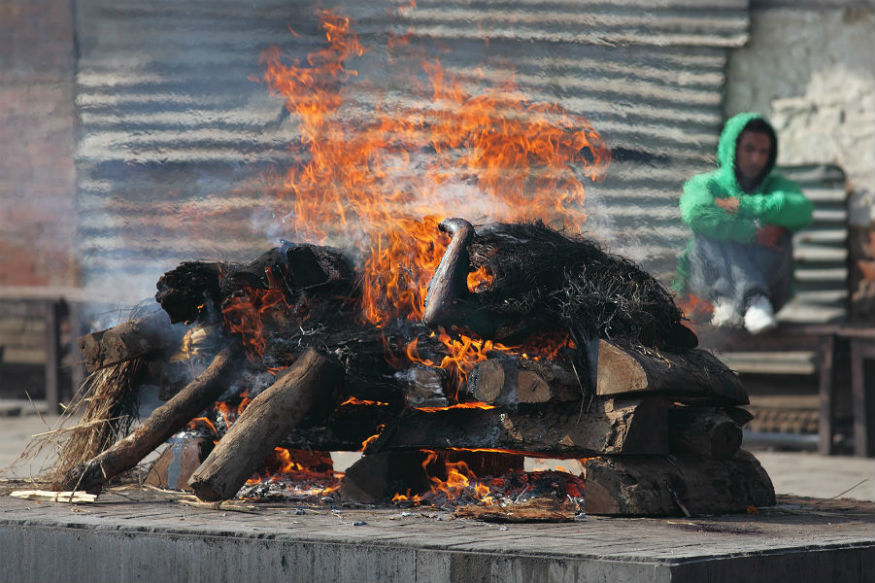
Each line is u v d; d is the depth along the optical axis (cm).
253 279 1486
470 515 1284
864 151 3216
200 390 1500
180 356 1600
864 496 1992
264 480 1564
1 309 3641
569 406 1377
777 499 1568
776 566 1087
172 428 1479
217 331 1577
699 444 1365
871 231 3184
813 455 2888
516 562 1055
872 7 3219
